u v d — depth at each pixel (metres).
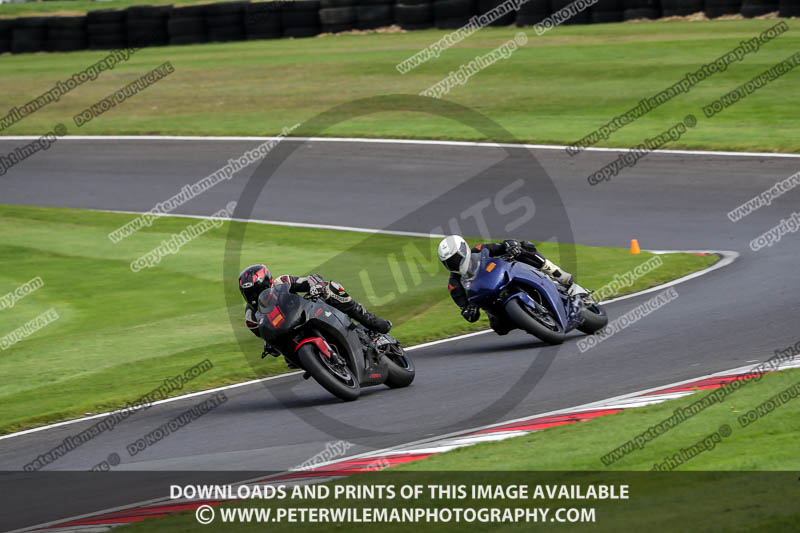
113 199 81.81
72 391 37.34
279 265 59.50
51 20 156.50
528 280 36.25
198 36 156.75
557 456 22.84
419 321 45.56
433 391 32.09
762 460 20.98
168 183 85.25
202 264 61.28
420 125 94.12
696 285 45.47
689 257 52.12
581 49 116.50
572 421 26.25
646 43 115.12
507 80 106.69
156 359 41.41
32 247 68.06
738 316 38.59
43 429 32.62
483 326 43.25
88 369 40.69
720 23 123.88
